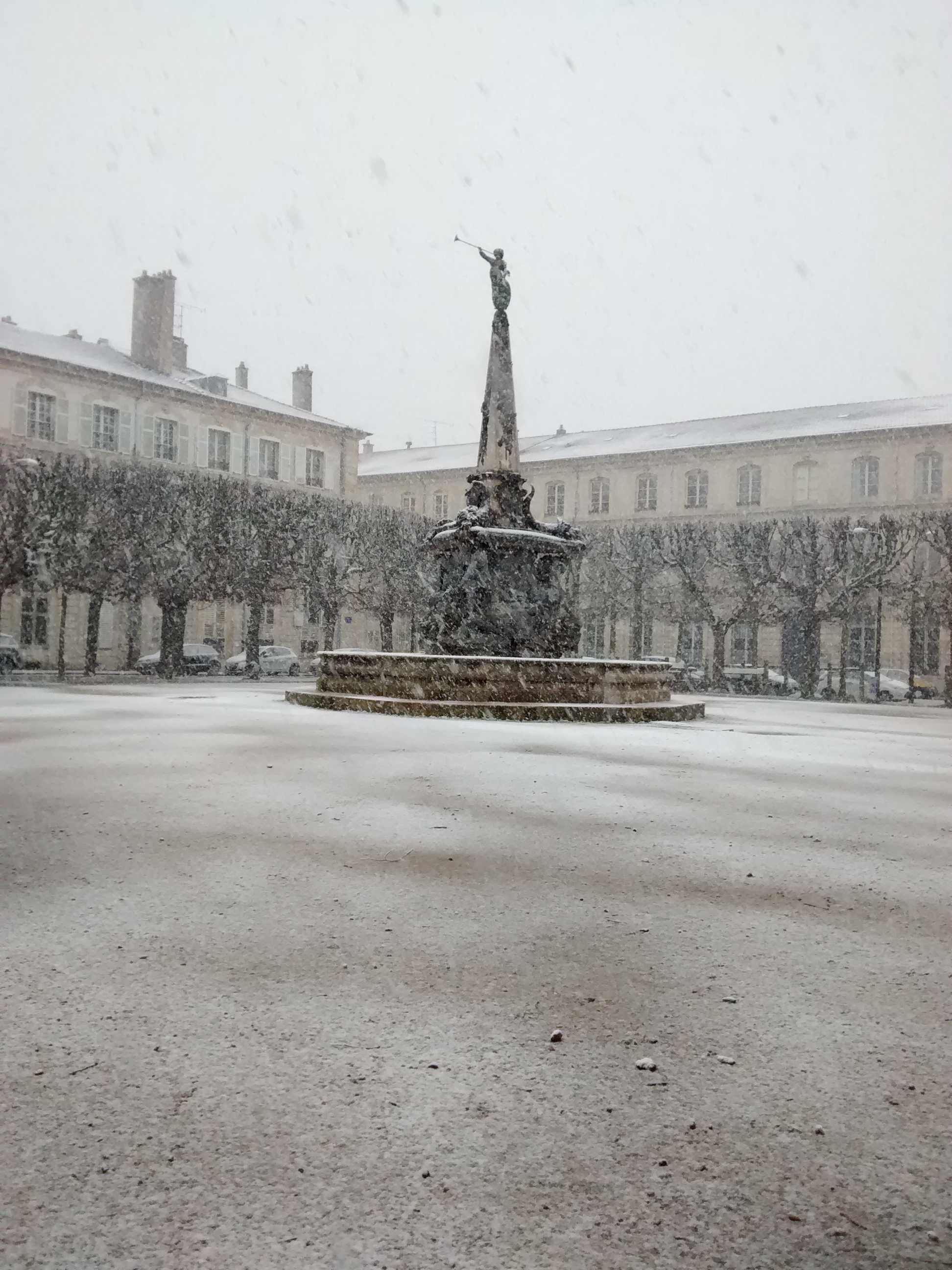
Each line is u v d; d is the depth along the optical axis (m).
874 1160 2.25
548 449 61.69
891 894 4.70
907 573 44.53
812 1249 1.92
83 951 3.63
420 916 4.16
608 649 53.28
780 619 37.56
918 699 37.84
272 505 37.19
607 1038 2.90
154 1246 1.89
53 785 7.65
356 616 54.38
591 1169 2.19
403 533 40.19
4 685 26.36
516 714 15.95
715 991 3.32
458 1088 2.55
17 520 30.69
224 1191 2.07
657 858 5.40
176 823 6.12
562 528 18.73
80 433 41.72
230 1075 2.61
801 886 4.84
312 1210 2.01
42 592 34.75
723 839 6.01
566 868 5.12
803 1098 2.54
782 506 50.84
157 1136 2.29
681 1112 2.45
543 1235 1.95
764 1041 2.91
